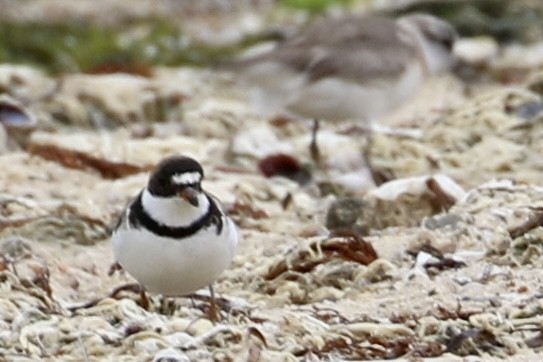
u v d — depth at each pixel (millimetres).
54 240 11969
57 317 9195
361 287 10320
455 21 24031
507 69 21578
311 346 8766
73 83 18422
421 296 9852
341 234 10984
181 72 21453
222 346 8609
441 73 19391
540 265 10492
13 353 8594
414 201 12320
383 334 9008
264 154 15742
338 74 15461
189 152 15680
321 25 15898
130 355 8508
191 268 8977
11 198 12977
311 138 16359
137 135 16953
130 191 13656
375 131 16656
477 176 14648
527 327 9008
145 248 8930
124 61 22969
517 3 24484
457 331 8945
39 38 24141
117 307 9398
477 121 16328
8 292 9852
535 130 15875
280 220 12961
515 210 11562
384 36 15891
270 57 15609
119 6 26094
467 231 11258
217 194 13148
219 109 17734
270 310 9695
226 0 26672
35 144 15117
